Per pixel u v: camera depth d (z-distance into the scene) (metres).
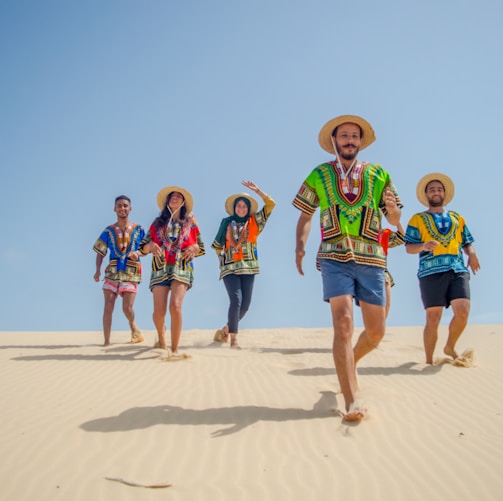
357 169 5.85
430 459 4.56
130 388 6.73
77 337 12.93
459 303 8.08
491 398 6.26
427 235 8.26
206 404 6.04
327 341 11.61
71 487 4.14
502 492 4.03
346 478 4.24
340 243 5.65
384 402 6.02
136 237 11.15
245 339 12.05
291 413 5.67
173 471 4.38
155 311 9.21
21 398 6.32
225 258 10.86
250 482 4.19
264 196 10.59
